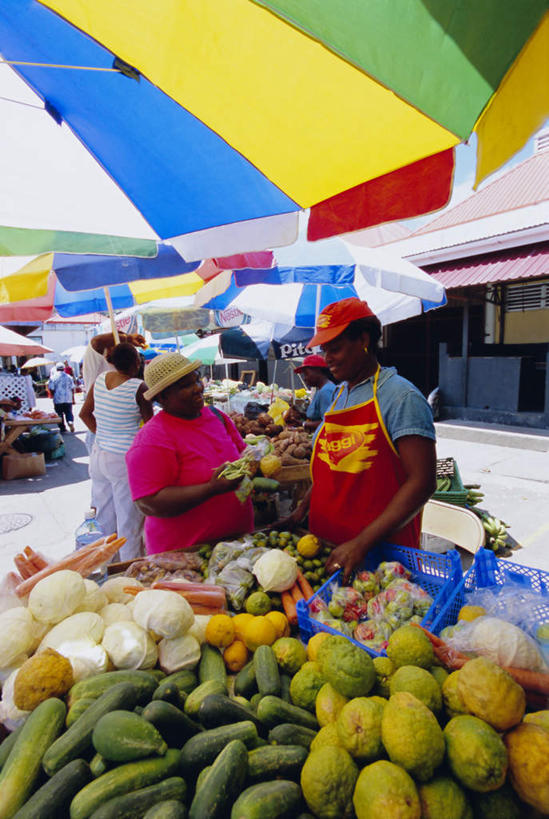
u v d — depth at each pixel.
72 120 2.05
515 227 10.48
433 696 1.06
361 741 0.97
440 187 1.78
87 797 0.89
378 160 1.86
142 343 5.74
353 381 2.20
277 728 1.09
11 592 1.57
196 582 1.81
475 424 11.07
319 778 0.92
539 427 10.35
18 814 0.88
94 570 1.75
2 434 9.26
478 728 0.95
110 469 4.04
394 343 16.16
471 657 1.22
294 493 4.68
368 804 0.86
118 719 1.00
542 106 1.18
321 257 4.16
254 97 1.68
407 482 1.89
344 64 1.42
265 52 1.45
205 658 1.41
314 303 6.29
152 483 2.13
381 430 2.00
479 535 3.76
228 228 2.52
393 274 4.57
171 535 2.32
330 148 1.85
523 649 1.18
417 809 0.86
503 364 11.05
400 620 1.49
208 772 0.94
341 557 1.79
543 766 0.89
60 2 1.38
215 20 1.35
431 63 1.19
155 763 0.97
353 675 1.12
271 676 1.27
